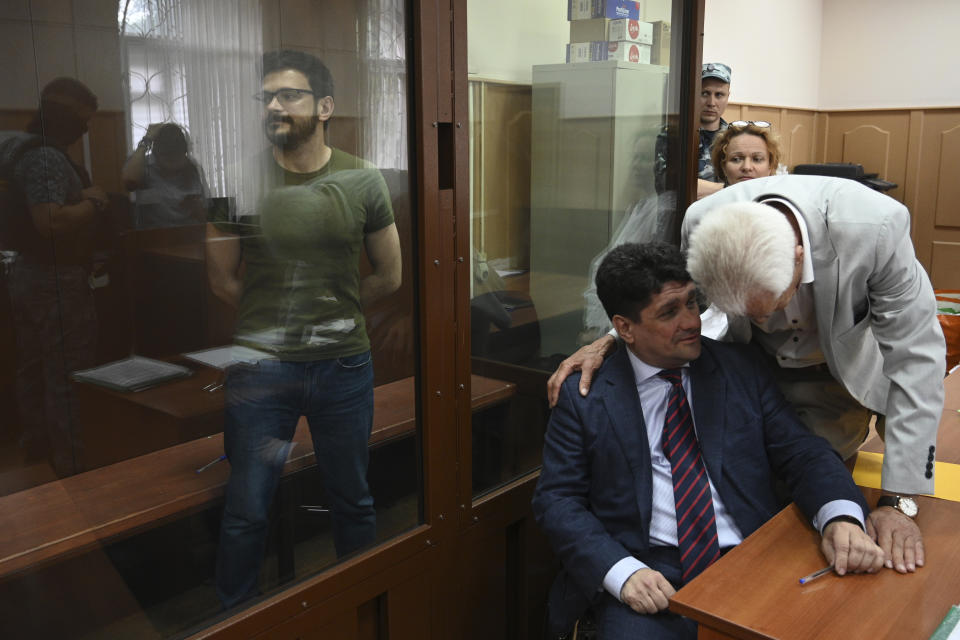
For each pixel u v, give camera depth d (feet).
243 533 5.11
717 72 11.51
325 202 5.16
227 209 4.75
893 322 5.25
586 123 7.32
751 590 4.35
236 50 4.66
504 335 6.79
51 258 4.12
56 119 4.05
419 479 6.10
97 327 4.32
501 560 6.84
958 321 11.32
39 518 4.25
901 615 4.09
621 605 5.12
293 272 5.10
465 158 5.94
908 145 21.58
